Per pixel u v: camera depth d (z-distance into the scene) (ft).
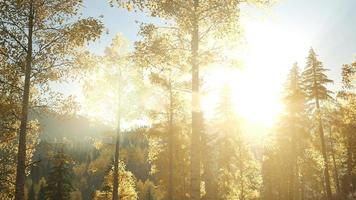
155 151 92.43
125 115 77.00
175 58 34.58
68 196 129.49
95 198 86.48
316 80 109.60
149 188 399.24
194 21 31.78
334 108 103.60
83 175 484.74
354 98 73.15
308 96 110.32
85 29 39.22
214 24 32.96
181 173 94.12
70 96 42.57
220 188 107.55
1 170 43.65
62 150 121.49
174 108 79.30
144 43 34.22
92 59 43.06
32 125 43.88
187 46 34.96
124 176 84.89
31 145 45.09
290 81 121.70
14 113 39.70
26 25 39.58
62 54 41.42
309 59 111.96
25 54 39.99
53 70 41.47
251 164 117.80
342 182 142.20
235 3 30.94
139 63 35.06
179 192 93.91
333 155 119.44
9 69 39.70
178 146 91.15
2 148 44.16
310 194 162.71
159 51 33.71
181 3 32.45
